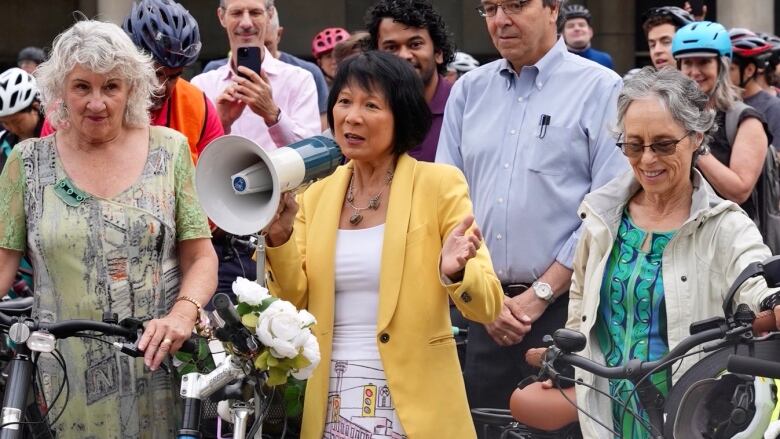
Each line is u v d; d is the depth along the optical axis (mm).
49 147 4824
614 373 4070
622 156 5855
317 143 4273
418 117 4562
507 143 6016
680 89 4629
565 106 5973
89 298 4734
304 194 4691
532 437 4895
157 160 4848
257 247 4340
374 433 4395
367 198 4594
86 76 4617
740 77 8016
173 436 4816
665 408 4117
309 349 4094
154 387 4785
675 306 4613
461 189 4480
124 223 4754
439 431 4352
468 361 5996
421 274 4418
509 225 5914
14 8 19141
